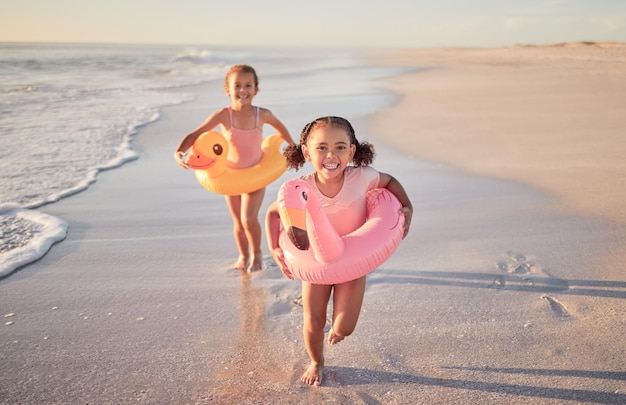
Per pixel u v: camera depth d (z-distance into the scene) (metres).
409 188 6.18
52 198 5.91
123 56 47.78
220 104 13.45
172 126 10.27
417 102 13.30
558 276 3.95
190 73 26.56
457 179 6.52
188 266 4.36
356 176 2.83
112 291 3.89
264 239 4.95
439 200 5.77
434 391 2.71
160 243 4.82
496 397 2.65
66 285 3.99
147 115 11.48
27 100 13.52
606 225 4.90
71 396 2.71
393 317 3.44
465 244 4.60
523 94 14.34
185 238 4.95
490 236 4.76
